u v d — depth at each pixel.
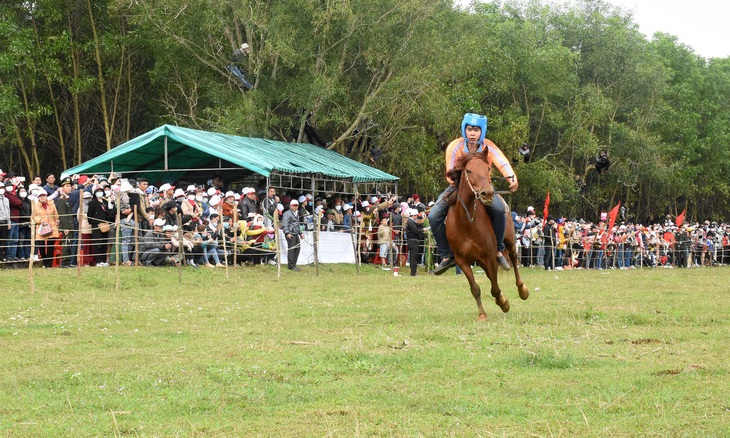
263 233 24.41
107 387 8.06
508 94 46.84
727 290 20.23
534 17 52.09
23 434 6.39
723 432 6.10
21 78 33.78
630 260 40.34
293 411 7.01
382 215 30.42
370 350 9.86
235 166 28.36
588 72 53.12
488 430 6.30
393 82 34.81
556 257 34.44
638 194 59.75
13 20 33.69
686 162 57.25
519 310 14.28
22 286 17.27
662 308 14.74
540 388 7.67
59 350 10.31
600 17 52.53
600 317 12.98
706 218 66.88
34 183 21.28
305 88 34.09
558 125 47.00
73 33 36.41
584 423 6.44
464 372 8.46
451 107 38.53
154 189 24.09
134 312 14.27
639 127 52.34
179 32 35.50
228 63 36.31
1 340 11.23
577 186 47.41
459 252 12.42
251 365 8.99
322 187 31.77
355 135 36.44
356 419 6.56
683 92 58.59
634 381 7.89
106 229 19.16
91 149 40.19
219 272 21.81
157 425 6.63
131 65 38.31
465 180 12.04
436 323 12.44
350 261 29.19
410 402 7.23
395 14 34.56
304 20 33.91
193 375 8.54
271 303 16.14
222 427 6.52
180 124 37.75
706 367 8.56
